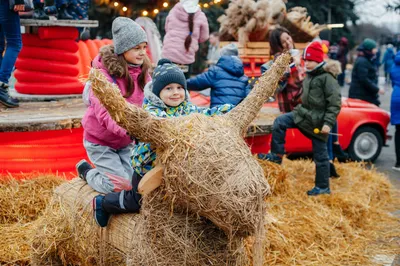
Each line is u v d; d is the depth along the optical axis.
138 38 4.00
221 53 6.79
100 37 13.41
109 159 4.15
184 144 2.84
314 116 6.06
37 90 7.19
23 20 6.51
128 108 2.83
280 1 9.59
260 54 9.51
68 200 3.99
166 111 3.29
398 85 8.25
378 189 6.73
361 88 9.83
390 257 5.07
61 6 7.65
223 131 2.92
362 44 9.95
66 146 5.77
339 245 5.15
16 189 5.24
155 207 3.04
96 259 3.72
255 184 2.79
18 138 5.59
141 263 3.09
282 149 6.34
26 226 4.92
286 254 4.83
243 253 3.24
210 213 2.80
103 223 3.62
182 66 7.68
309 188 6.32
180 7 7.62
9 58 6.18
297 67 7.28
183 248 2.99
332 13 19.52
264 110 7.92
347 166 7.54
